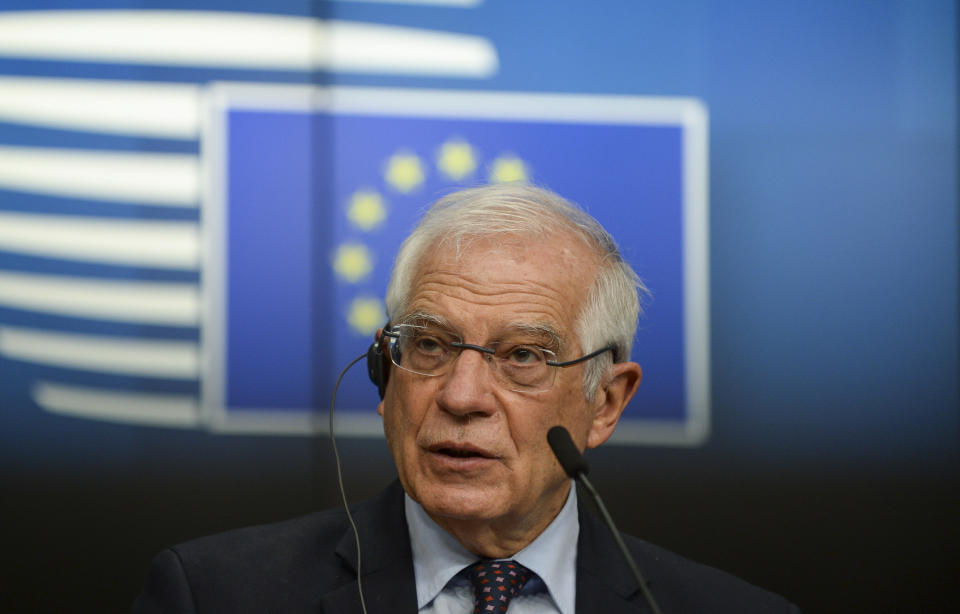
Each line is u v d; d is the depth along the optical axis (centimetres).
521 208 409
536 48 866
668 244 858
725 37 871
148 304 843
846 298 862
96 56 848
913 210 870
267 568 407
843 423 858
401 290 409
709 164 864
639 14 870
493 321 384
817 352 861
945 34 873
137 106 849
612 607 411
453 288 389
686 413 852
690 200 861
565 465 363
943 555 850
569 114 862
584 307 405
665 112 865
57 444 831
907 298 864
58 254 841
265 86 855
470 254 394
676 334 855
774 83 870
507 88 862
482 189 422
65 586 822
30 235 840
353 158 858
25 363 835
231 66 855
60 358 838
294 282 851
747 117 869
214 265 847
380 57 863
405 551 408
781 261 864
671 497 849
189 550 412
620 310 423
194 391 841
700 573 447
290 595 398
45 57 846
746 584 450
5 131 841
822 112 870
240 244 849
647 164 861
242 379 844
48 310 839
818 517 852
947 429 857
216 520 835
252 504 838
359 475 845
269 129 854
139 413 838
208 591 395
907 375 860
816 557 852
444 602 397
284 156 855
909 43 873
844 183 868
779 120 868
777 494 852
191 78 852
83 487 830
